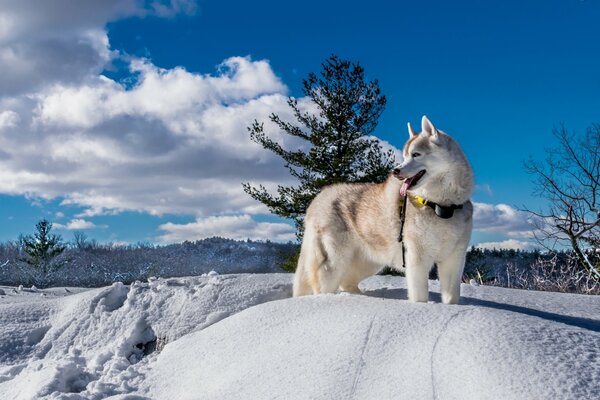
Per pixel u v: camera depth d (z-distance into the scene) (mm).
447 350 4137
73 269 32250
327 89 17672
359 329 4785
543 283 13500
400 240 5898
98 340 7227
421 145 5645
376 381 4098
